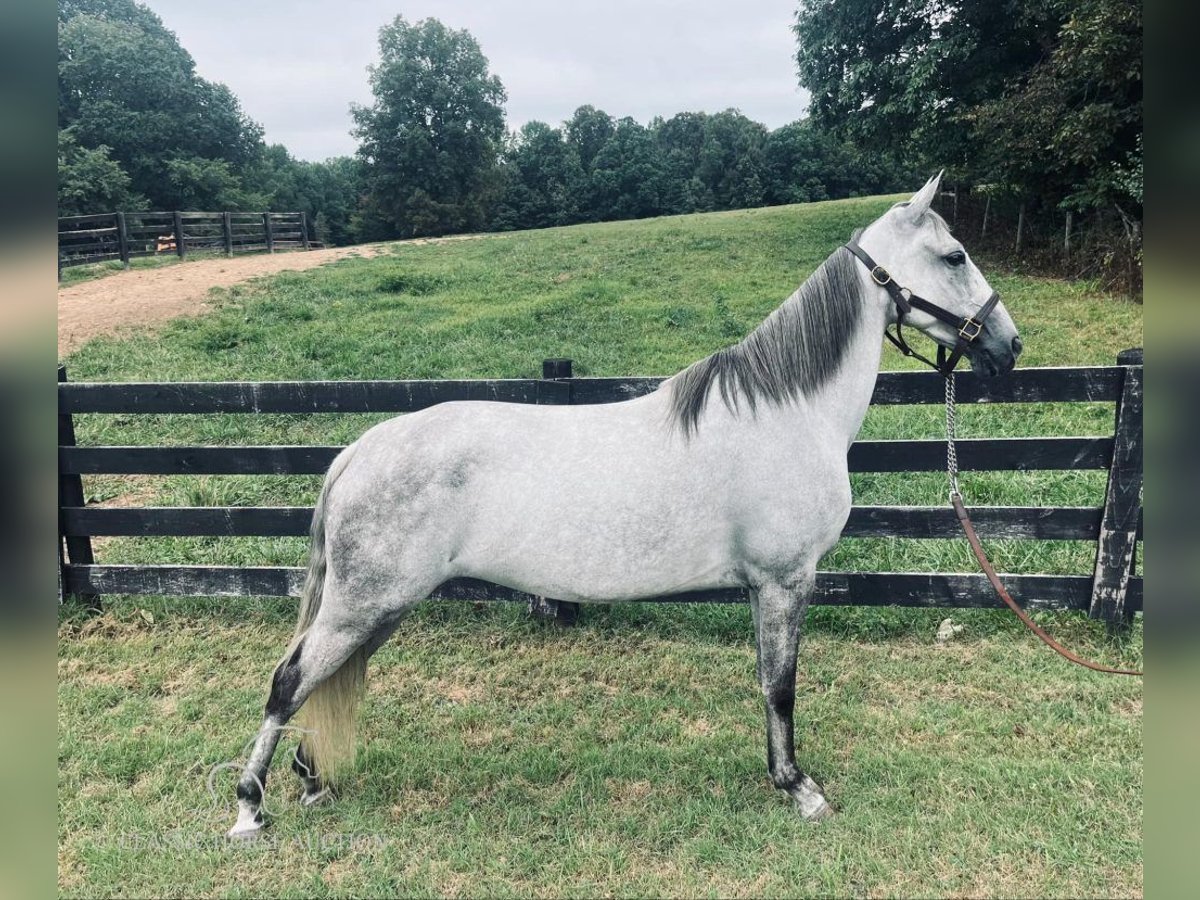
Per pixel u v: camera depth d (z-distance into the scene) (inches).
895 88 645.9
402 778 125.8
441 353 358.9
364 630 108.0
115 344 382.3
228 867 107.3
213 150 1642.5
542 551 106.5
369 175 1932.8
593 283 529.7
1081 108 484.1
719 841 109.9
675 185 2260.1
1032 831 109.3
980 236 636.7
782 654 113.7
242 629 174.4
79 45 1469.0
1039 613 168.4
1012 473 222.4
